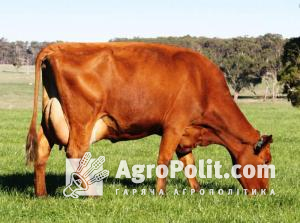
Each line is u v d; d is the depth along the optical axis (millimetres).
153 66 10273
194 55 10688
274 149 22328
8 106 74375
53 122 10086
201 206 9555
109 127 10383
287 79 76750
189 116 10531
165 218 8688
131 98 10180
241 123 10883
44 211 9031
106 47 10242
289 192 11344
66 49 10102
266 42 136375
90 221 8383
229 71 122438
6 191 10789
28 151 9875
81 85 9969
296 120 46906
